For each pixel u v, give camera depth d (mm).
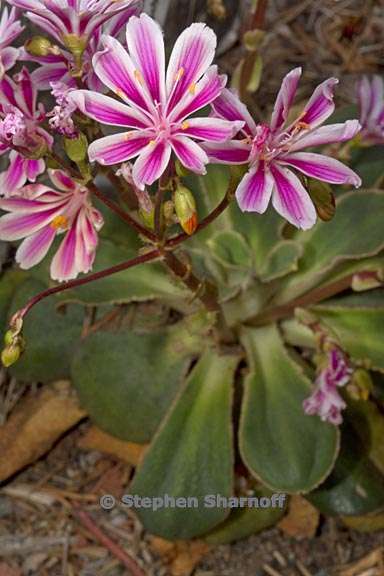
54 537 373
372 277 315
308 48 465
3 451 378
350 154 357
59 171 276
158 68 252
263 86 448
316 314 351
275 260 342
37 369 366
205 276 333
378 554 366
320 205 268
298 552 369
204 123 249
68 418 374
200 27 250
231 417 342
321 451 328
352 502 346
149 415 348
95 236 279
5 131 250
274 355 349
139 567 366
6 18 273
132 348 350
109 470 384
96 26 260
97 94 250
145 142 251
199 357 357
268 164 259
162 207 271
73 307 366
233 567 367
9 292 382
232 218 359
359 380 311
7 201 280
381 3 475
